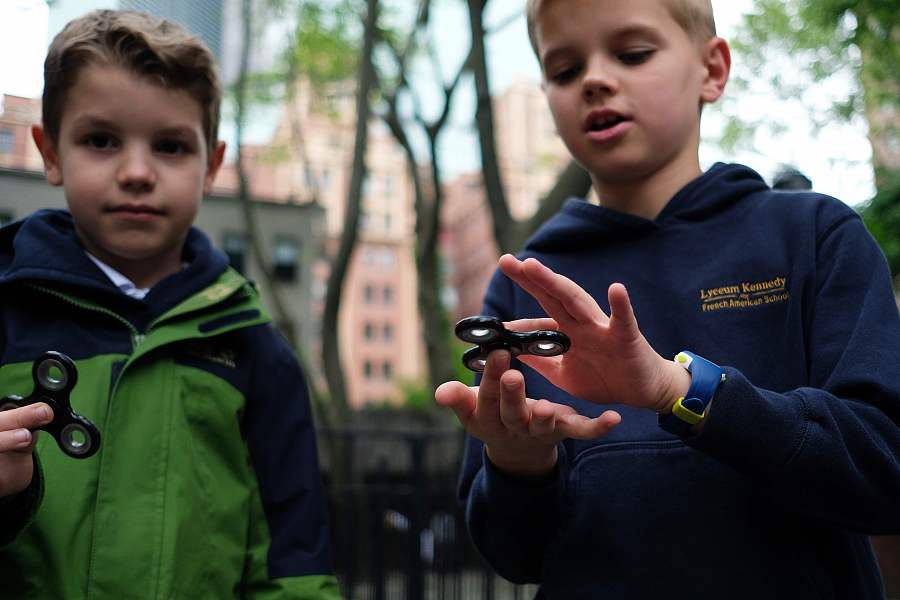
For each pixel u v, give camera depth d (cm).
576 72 122
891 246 497
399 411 2245
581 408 114
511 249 548
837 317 103
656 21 118
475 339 84
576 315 82
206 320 153
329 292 975
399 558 608
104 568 129
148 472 138
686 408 86
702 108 130
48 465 132
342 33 1030
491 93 577
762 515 101
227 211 1716
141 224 147
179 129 151
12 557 125
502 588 682
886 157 574
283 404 163
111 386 141
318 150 2225
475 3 580
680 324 114
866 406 93
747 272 113
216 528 142
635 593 102
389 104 1016
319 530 157
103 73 145
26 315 143
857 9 523
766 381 106
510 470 104
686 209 122
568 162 531
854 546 105
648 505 104
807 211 114
